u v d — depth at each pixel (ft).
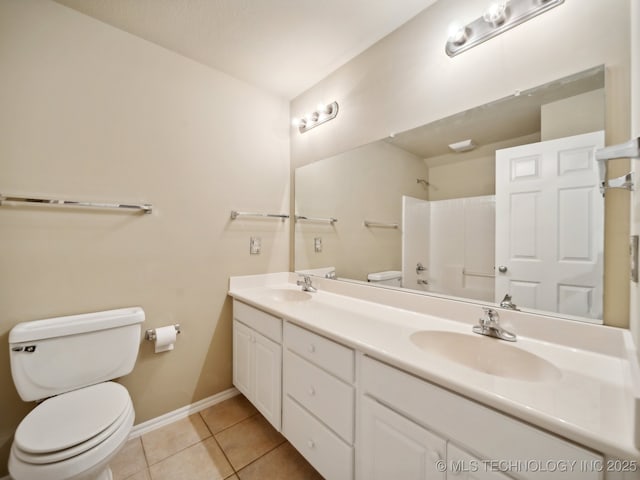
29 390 3.83
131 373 5.18
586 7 3.05
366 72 5.50
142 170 5.25
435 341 3.64
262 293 6.18
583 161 3.08
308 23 4.85
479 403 2.31
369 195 5.44
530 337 3.36
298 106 7.27
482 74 3.86
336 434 3.58
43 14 4.34
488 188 3.86
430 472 2.58
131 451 4.77
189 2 4.40
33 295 4.27
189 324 5.85
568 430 1.81
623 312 2.82
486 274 3.86
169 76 5.56
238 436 5.18
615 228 2.87
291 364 4.43
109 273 4.92
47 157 4.37
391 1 4.39
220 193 6.27
